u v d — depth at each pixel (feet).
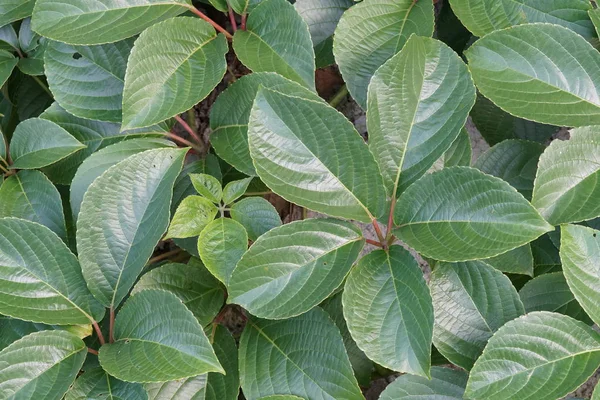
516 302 3.35
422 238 3.28
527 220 3.19
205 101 4.10
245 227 3.43
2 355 3.21
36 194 3.52
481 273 3.36
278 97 3.25
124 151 3.56
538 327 3.26
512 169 3.61
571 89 3.43
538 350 3.25
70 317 3.32
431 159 3.36
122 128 3.39
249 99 3.52
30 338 3.24
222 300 3.50
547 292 3.46
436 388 3.34
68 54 3.59
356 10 3.57
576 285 3.26
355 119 4.06
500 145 3.61
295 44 3.49
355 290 3.26
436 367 3.36
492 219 3.22
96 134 3.63
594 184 3.34
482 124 3.78
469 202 3.25
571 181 3.35
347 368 3.33
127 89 3.40
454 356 3.34
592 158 3.36
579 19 3.55
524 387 3.23
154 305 3.29
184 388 3.41
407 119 3.38
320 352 3.36
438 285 3.36
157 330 3.26
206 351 3.21
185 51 3.49
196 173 3.58
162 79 3.44
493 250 3.20
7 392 3.20
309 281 3.26
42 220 3.50
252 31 3.55
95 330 3.44
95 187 3.34
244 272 3.25
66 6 3.48
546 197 3.34
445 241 3.25
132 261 3.36
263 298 3.24
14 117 3.95
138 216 3.37
